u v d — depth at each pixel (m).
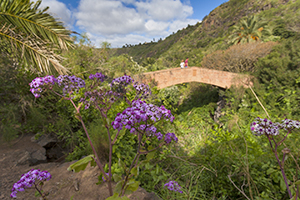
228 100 10.93
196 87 23.03
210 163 2.66
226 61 18.84
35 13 4.19
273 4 61.22
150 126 1.34
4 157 3.16
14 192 1.50
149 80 12.56
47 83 1.61
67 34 4.78
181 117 6.23
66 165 2.90
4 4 3.89
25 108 4.21
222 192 2.44
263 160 2.29
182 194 2.14
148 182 2.46
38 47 4.29
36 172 1.61
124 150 2.78
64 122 4.12
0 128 3.76
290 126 1.36
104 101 1.62
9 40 4.11
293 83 8.36
